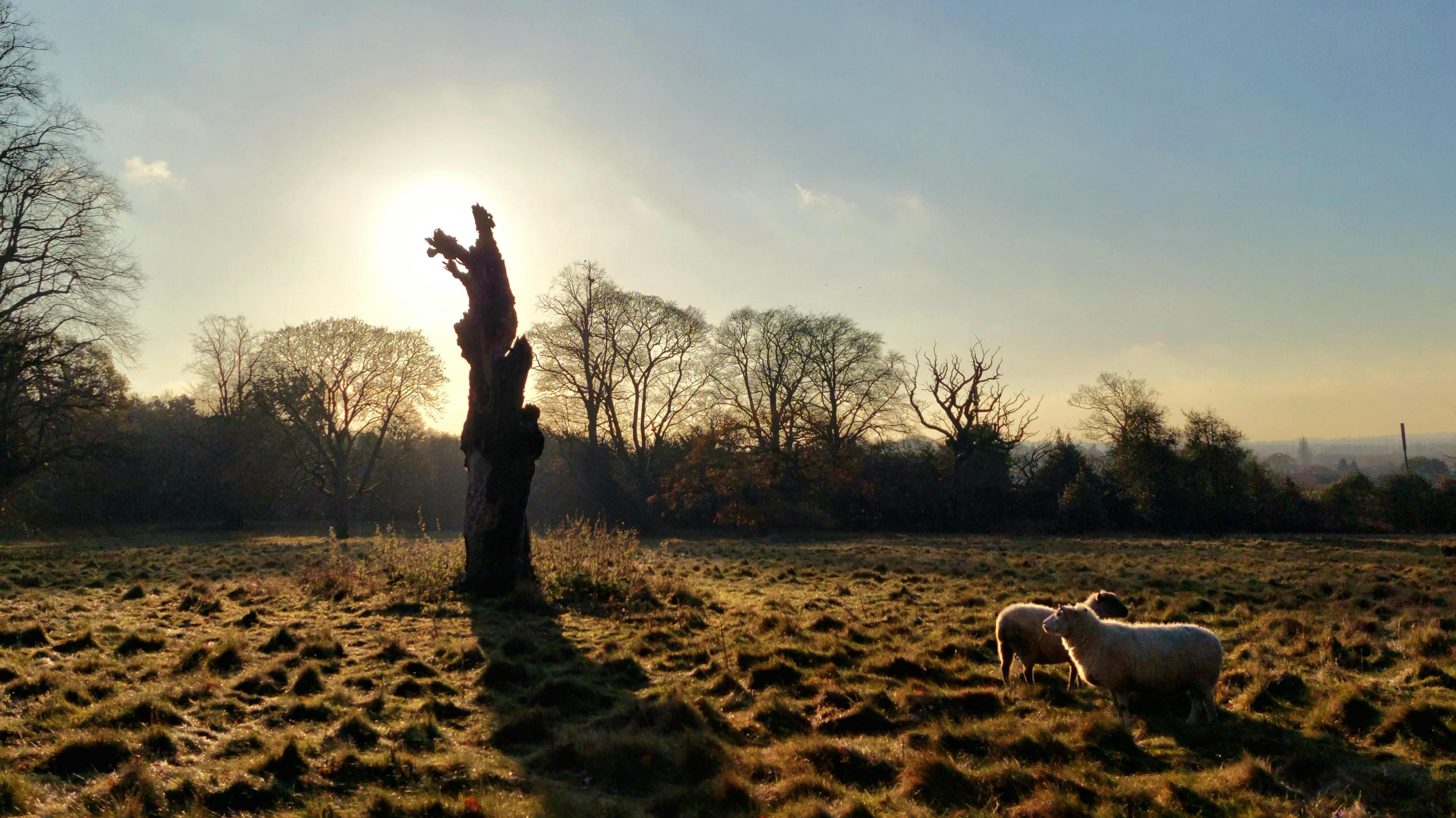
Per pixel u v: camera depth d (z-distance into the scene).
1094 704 9.45
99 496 46.16
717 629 13.59
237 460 49.94
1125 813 6.39
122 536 42.53
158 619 13.77
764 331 49.66
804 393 50.50
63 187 28.05
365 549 30.83
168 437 54.72
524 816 6.09
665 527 48.31
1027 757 7.56
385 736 7.87
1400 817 6.39
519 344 17.39
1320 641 11.81
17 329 28.53
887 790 6.84
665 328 45.62
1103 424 55.81
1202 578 21.27
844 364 50.06
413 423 49.50
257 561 25.70
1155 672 8.78
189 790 6.29
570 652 11.52
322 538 42.50
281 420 46.66
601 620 14.36
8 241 27.48
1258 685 9.46
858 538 43.59
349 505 54.16
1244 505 49.81
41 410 30.27
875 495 50.81
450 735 8.15
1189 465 51.62
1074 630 9.08
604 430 49.22
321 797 6.42
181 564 24.78
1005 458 53.19
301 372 44.31
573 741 7.62
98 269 28.98
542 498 48.72
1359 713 8.39
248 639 11.91
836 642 11.96
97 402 31.67
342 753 7.09
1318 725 8.37
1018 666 11.09
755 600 17.28
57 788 6.27
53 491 41.81
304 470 50.19
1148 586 19.42
